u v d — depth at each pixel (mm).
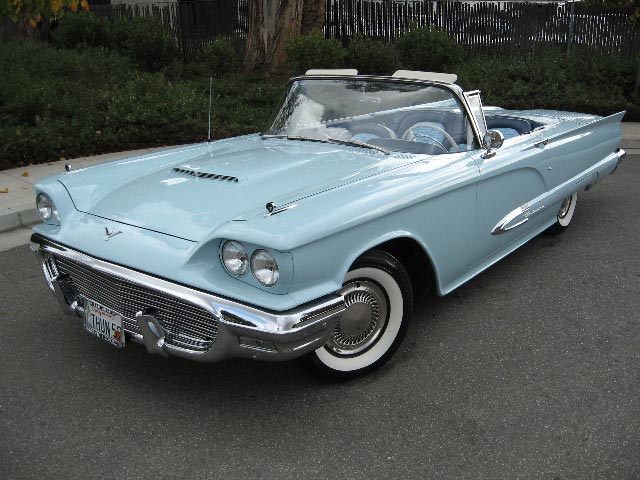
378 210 3148
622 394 3275
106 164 3998
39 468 2732
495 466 2740
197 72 13961
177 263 2854
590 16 13742
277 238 2693
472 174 3826
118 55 13438
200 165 3746
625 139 9523
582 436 2936
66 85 10344
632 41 13461
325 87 4434
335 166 3625
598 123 5465
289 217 2871
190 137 9312
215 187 3369
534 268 5020
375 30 15305
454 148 4027
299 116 4434
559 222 5625
